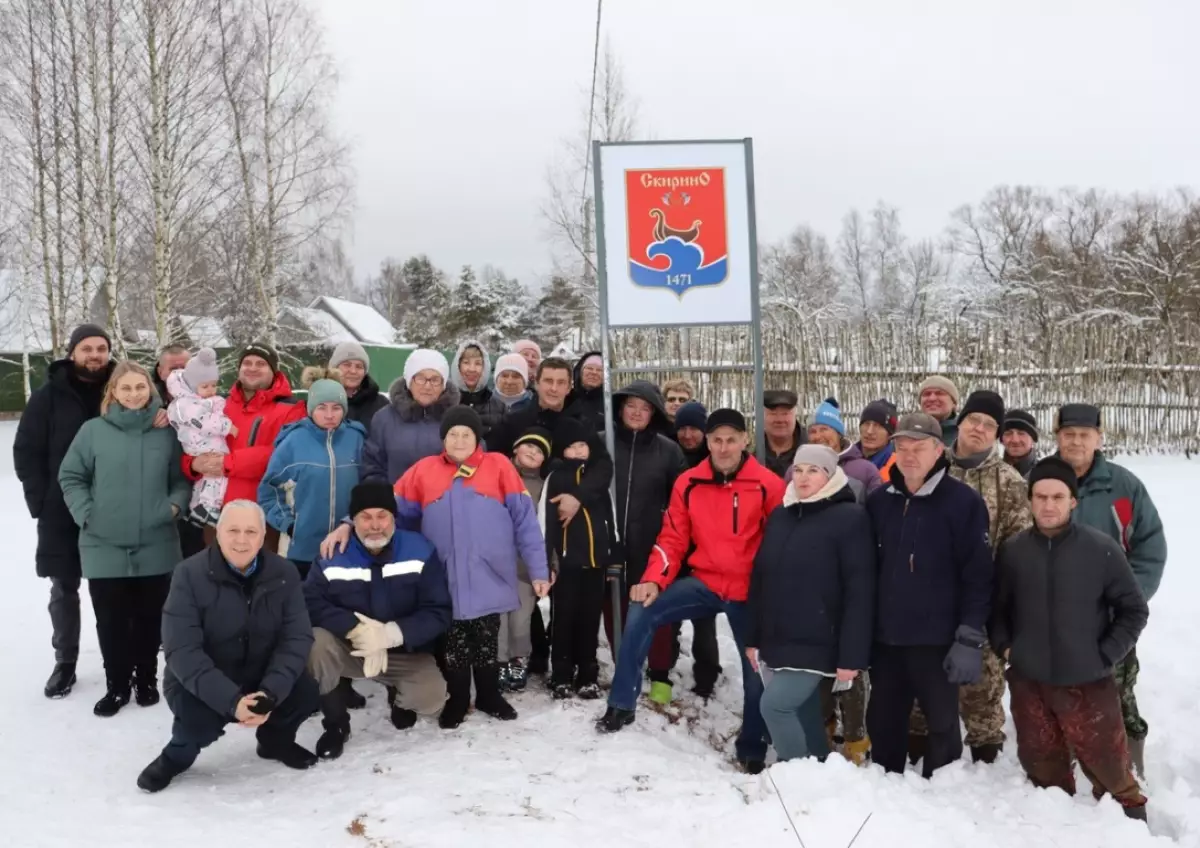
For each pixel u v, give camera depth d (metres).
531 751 3.86
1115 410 13.59
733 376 11.82
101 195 16.11
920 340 12.79
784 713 3.81
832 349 12.61
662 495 4.86
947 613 3.63
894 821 3.19
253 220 18.42
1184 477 11.80
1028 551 3.57
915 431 3.64
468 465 4.30
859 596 3.71
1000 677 3.96
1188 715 4.63
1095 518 3.88
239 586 3.70
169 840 3.07
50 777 3.67
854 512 3.80
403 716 4.25
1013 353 13.12
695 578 4.32
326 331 26.39
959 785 3.58
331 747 3.89
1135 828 3.29
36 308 21.08
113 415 4.39
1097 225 42.59
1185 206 37.31
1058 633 3.46
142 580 4.49
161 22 15.90
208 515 4.68
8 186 17.55
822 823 3.19
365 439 4.77
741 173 5.07
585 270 24.03
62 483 4.33
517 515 4.33
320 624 3.93
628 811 3.33
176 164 16.48
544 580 4.31
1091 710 3.47
